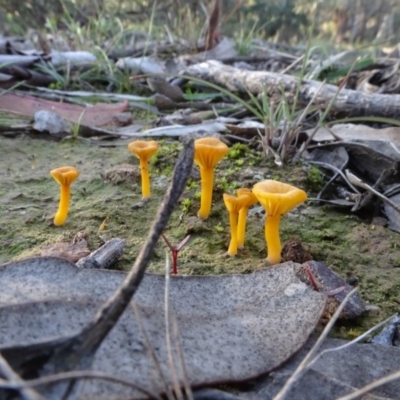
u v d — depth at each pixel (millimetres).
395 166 172
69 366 65
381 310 114
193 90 313
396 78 284
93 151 202
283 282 102
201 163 141
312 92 245
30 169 181
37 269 93
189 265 125
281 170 183
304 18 732
